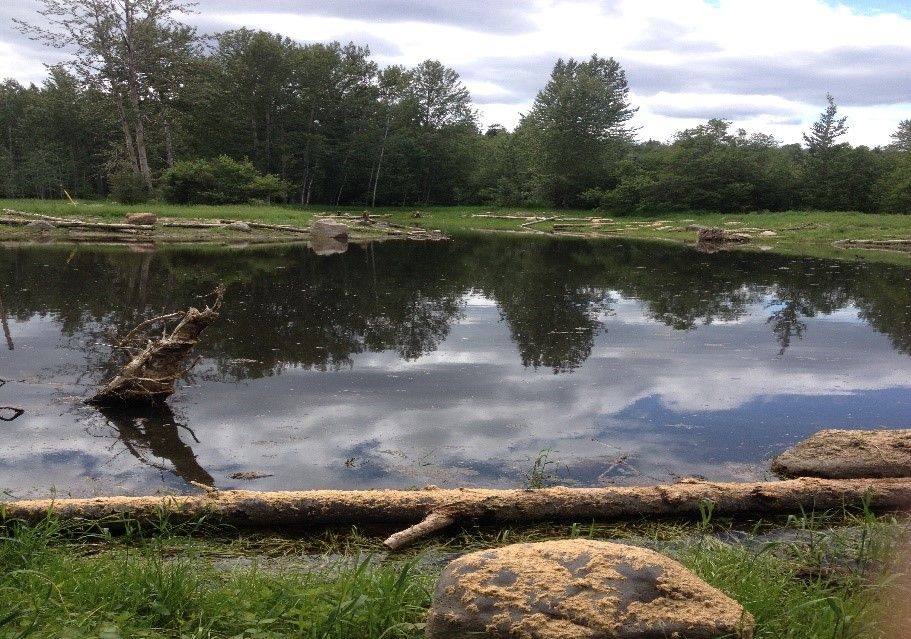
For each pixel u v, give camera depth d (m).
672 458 6.38
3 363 9.18
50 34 44.91
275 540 4.90
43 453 6.34
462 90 68.31
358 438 6.77
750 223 39.44
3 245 24.69
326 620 3.25
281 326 11.76
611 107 59.25
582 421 7.33
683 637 2.84
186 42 49.50
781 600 3.66
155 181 45.44
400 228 38.75
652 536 4.98
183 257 22.31
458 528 5.11
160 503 4.98
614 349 10.52
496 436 6.87
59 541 4.71
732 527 5.15
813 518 5.04
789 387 8.58
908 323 12.66
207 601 3.62
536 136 64.38
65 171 73.44
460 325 12.18
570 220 47.75
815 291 16.53
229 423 7.14
